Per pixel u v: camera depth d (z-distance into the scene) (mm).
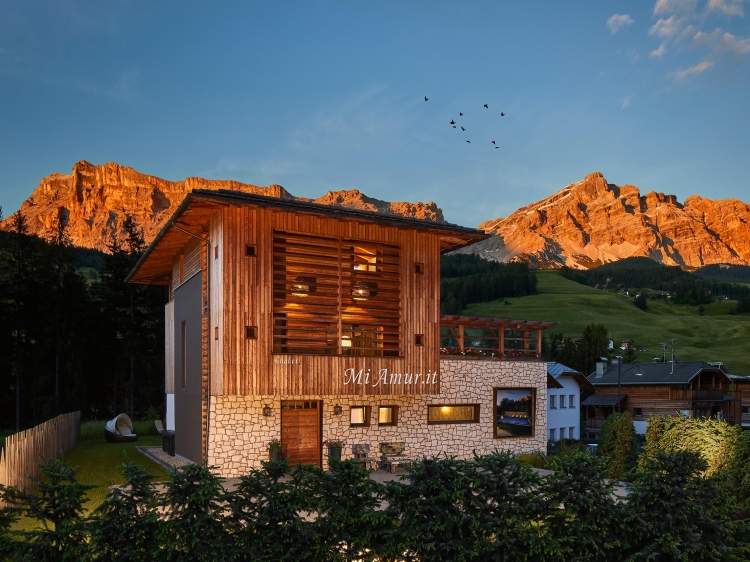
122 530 8539
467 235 20375
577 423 47594
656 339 126812
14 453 14094
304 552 9094
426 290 19953
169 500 8852
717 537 10359
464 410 22750
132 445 27062
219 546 8688
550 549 9320
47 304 45438
